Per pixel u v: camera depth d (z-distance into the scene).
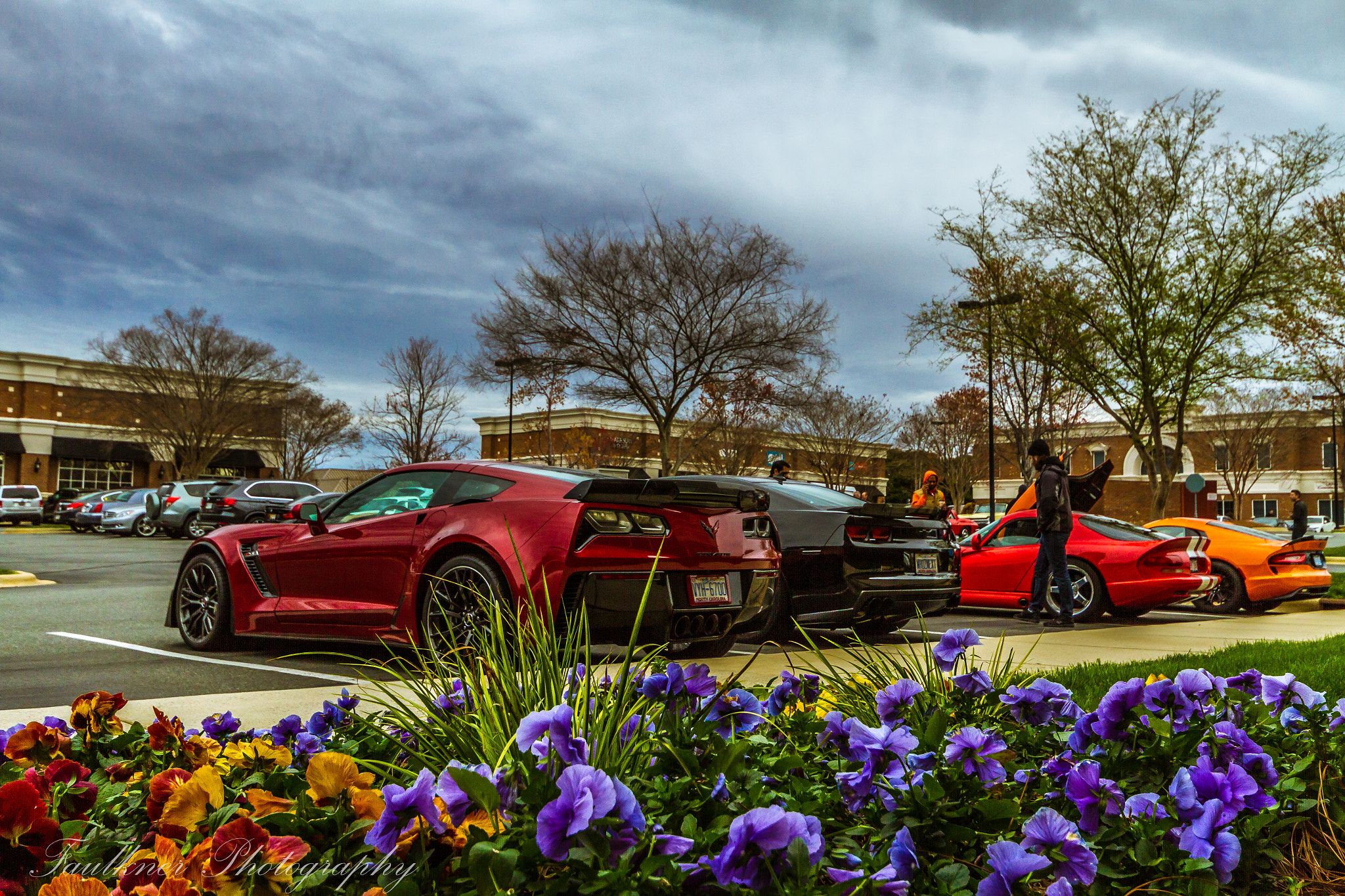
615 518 5.29
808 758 2.26
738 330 25.61
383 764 2.06
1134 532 10.20
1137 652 6.67
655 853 1.40
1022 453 27.00
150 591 11.87
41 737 2.23
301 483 25.34
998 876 1.48
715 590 5.64
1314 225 19.03
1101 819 1.83
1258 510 65.94
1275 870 2.04
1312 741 2.50
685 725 2.08
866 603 7.21
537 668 2.47
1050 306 19.78
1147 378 19.39
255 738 2.77
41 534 35.09
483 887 1.34
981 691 2.55
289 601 6.22
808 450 44.09
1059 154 19.41
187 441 45.88
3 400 55.41
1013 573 10.53
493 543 5.26
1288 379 20.86
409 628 5.66
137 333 45.69
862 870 1.51
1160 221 18.98
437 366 42.28
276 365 48.06
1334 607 12.68
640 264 25.31
